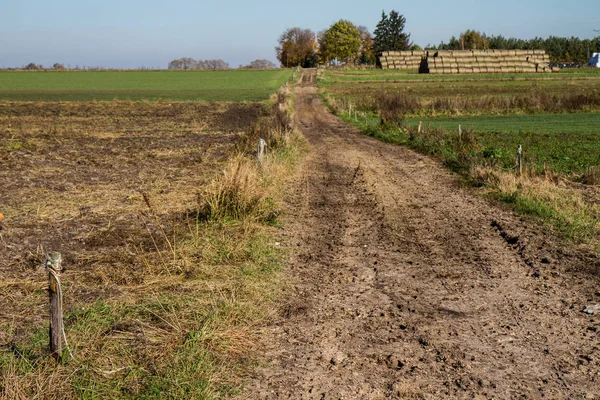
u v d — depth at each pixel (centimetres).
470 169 1605
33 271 740
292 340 569
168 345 529
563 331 601
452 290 722
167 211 1090
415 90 7019
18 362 484
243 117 3797
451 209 1195
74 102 5422
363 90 7219
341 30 15375
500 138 2614
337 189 1429
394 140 2639
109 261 784
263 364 517
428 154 2145
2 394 439
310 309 649
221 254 803
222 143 2320
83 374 470
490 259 852
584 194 1322
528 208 1156
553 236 960
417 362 529
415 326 610
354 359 533
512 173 1495
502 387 486
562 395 475
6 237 889
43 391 444
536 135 2741
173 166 1688
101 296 652
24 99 5969
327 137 2969
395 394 472
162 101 5538
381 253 879
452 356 542
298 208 1191
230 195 1041
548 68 10206
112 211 1086
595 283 744
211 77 10906
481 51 10181
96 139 2469
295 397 464
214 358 516
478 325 616
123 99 5981
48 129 2894
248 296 665
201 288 682
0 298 644
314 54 16825
